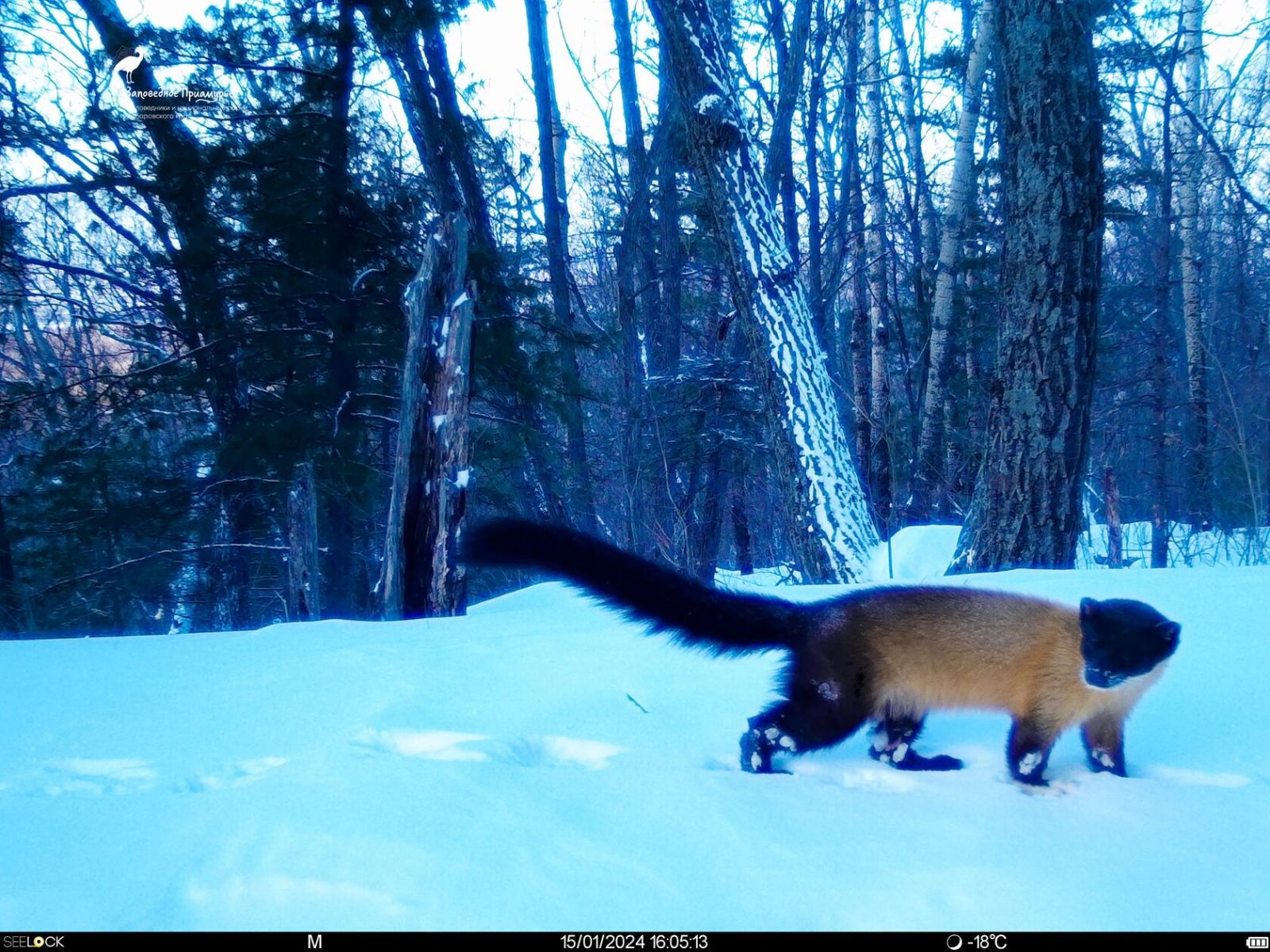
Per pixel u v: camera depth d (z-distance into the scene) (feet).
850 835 9.27
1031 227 30.71
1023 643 11.68
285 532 53.83
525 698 14.73
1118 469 77.66
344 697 14.71
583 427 74.28
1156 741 12.91
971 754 12.86
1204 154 60.44
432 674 16.26
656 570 13.53
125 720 14.05
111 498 51.62
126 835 9.20
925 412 69.56
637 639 19.21
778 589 25.27
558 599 31.91
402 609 30.48
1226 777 11.59
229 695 15.30
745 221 37.27
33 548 51.88
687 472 71.87
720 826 9.42
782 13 72.64
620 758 11.98
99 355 85.35
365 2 47.67
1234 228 71.67
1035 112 30.27
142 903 7.60
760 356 37.50
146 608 63.21
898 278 98.17
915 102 92.58
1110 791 10.91
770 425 37.96
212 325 50.14
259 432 48.08
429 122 61.41
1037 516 31.27
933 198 102.22
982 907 7.66
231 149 49.14
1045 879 8.25
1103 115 30.66
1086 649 11.21
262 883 7.80
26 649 20.61
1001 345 32.17
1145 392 76.69
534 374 54.39
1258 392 56.34
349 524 54.75
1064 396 30.86
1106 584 22.27
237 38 49.14
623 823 9.44
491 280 51.80
